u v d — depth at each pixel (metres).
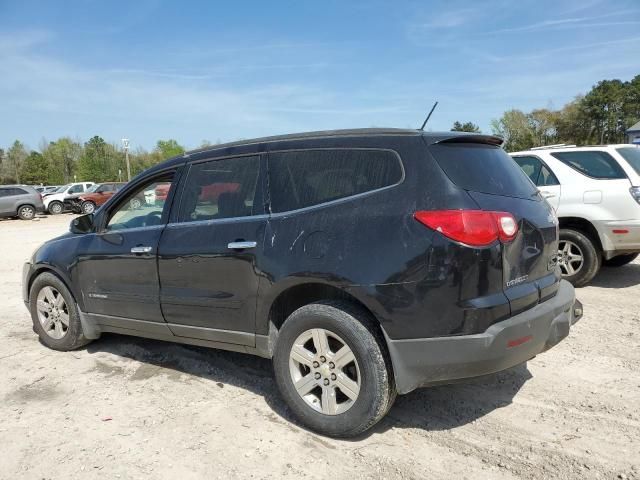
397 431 3.35
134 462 3.09
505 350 2.88
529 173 7.05
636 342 4.75
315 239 3.24
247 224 3.61
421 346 2.93
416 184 3.04
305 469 2.97
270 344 3.56
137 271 4.25
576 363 4.33
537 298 3.19
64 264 4.85
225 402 3.85
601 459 2.96
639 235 6.25
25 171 89.75
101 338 5.47
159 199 4.29
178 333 4.12
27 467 3.08
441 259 2.86
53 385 4.27
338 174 3.35
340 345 3.23
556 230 3.58
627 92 76.62
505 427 3.36
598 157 6.62
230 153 3.92
